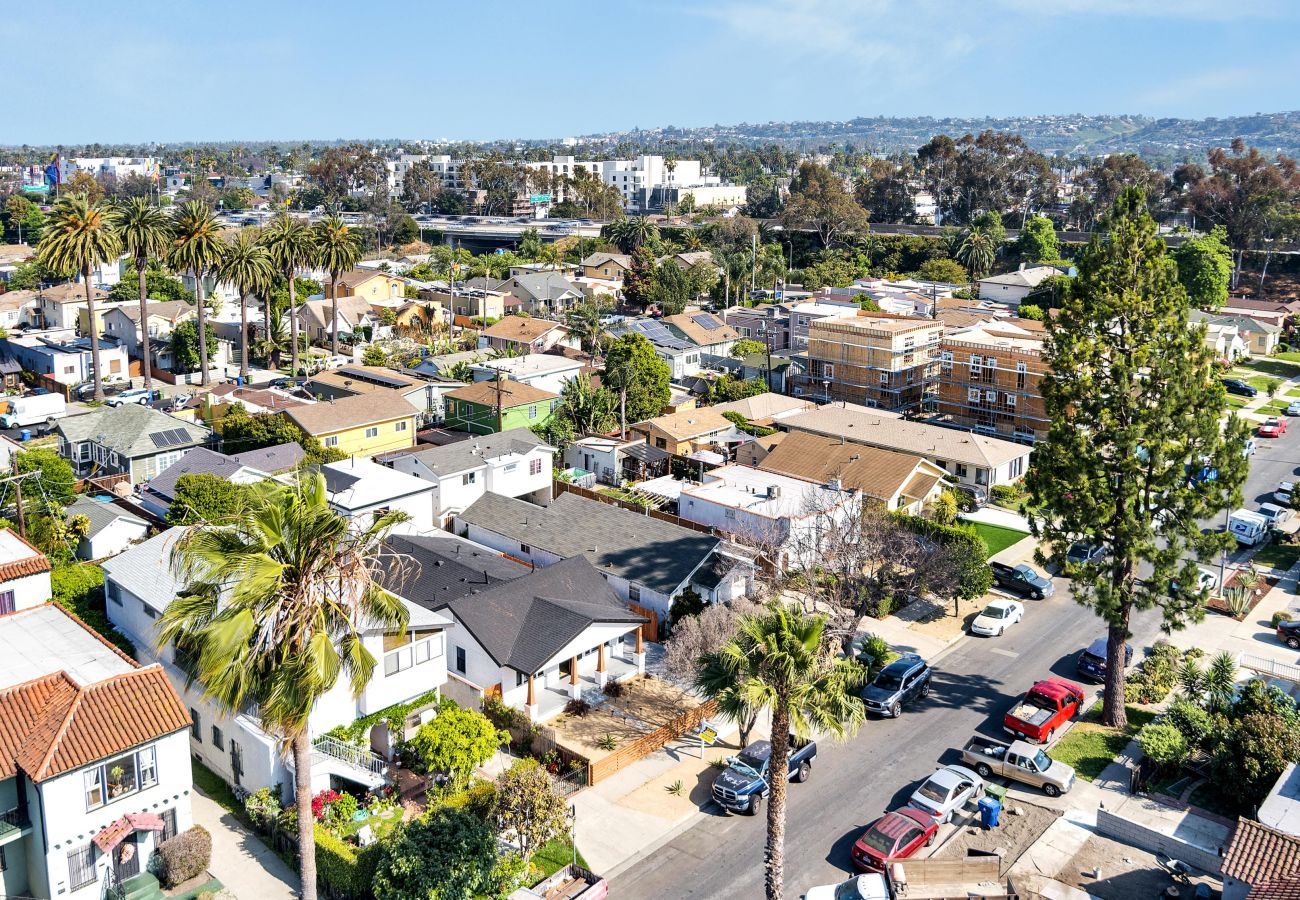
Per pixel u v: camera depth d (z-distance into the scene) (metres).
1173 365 42.75
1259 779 36.84
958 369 96.12
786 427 87.94
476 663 44.31
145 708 33.38
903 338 100.50
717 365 119.25
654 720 44.16
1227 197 174.62
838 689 28.81
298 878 33.41
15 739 31.86
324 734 37.81
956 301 138.75
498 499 63.34
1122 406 43.78
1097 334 44.50
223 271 107.94
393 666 39.59
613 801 38.56
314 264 117.75
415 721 40.78
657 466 80.25
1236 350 125.81
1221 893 32.69
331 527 26.12
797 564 55.56
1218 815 37.47
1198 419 43.09
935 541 58.78
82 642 38.75
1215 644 52.53
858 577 52.59
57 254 96.69
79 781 31.28
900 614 55.91
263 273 108.75
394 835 32.28
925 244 193.38
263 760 36.41
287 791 36.12
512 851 34.09
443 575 49.59
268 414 78.88
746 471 72.00
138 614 44.41
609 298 156.12
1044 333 102.94
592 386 94.69
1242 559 64.88
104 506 63.25
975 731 43.97
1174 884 33.44
